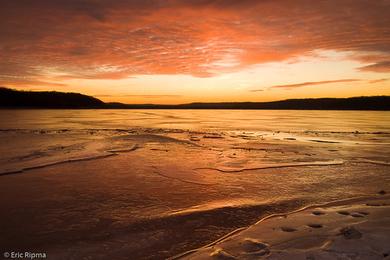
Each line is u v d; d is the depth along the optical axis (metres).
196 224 5.81
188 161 12.12
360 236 4.86
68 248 4.84
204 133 25.22
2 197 7.38
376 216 5.88
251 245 4.73
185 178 9.41
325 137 23.44
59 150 14.12
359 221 5.59
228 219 6.07
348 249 4.42
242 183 8.91
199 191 8.05
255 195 7.75
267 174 10.07
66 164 11.23
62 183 8.66
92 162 11.68
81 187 8.29
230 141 19.41
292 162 12.15
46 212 6.40
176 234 5.37
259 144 17.97
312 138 22.50
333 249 4.44
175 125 36.47
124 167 10.87
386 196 7.64
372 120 56.59
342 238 4.82
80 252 4.71
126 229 5.57
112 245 4.95
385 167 11.36
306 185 8.75
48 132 24.31
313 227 5.41
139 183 8.77
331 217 5.93
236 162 11.98
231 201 7.25
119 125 35.09
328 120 56.38
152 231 5.49
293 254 4.35
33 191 7.89
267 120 55.03
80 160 11.96
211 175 9.85
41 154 13.00
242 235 5.14
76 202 7.06
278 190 8.21
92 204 6.93
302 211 6.44
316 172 10.45
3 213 6.34
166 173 10.02
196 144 17.38
